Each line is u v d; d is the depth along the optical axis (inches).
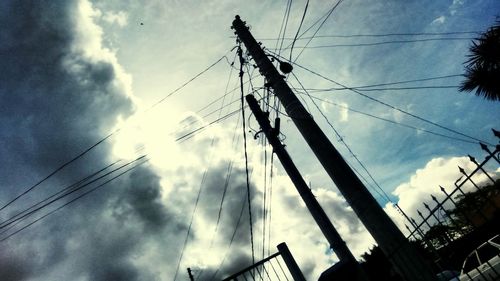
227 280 220.4
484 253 242.5
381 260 581.0
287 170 274.4
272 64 305.9
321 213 244.7
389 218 208.8
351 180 227.0
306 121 260.8
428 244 207.0
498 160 158.2
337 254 224.4
